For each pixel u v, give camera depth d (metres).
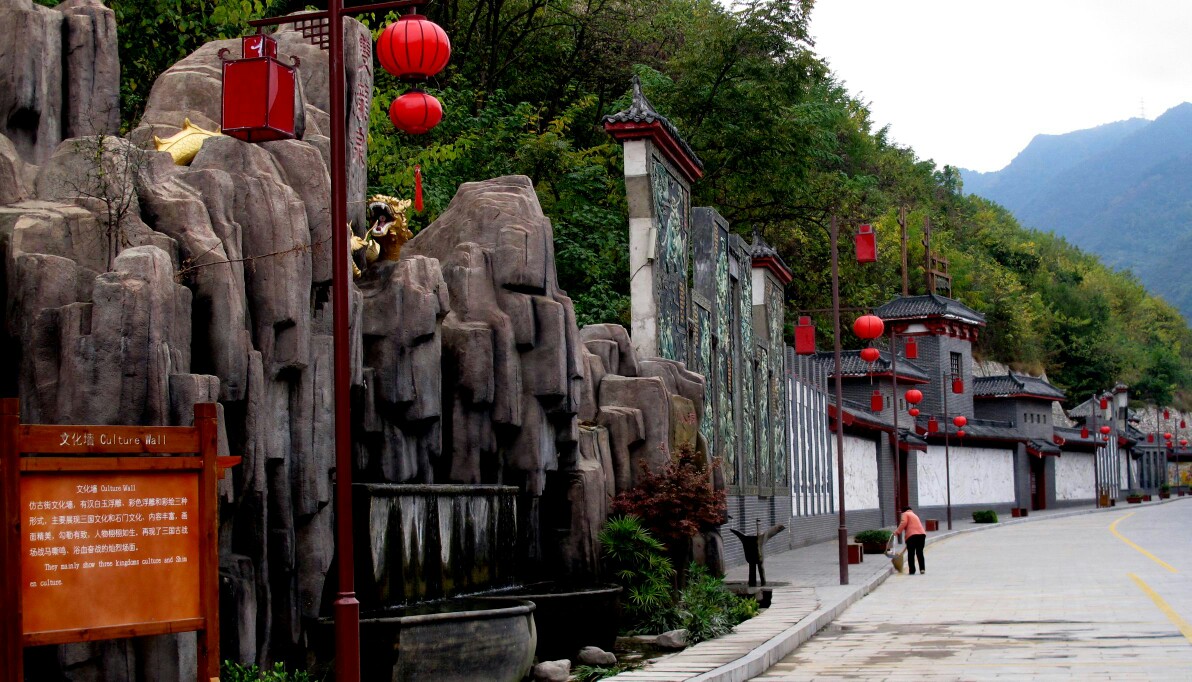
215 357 9.45
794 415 36.25
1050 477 72.62
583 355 18.42
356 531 11.68
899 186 73.56
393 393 12.78
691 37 38.00
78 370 8.45
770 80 35.97
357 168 13.87
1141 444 101.81
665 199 22.72
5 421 6.77
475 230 15.56
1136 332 111.50
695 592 16.91
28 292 8.77
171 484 7.46
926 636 16.12
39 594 6.89
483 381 14.51
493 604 12.36
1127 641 14.90
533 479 15.37
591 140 35.56
